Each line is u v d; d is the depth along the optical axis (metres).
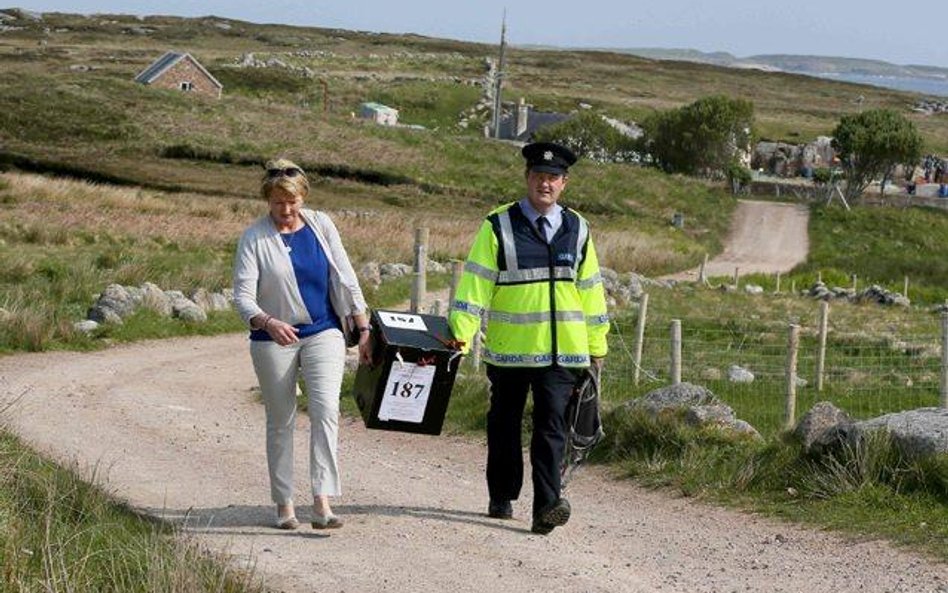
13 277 34.75
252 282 10.98
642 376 26.23
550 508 11.48
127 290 31.84
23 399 19.77
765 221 113.81
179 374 25.20
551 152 11.23
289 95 182.38
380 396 11.28
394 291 44.22
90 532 9.91
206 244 52.22
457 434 18.31
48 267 36.44
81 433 16.91
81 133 107.38
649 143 157.75
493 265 11.31
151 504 12.61
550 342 11.30
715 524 12.58
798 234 109.88
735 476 14.04
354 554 10.68
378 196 99.56
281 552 10.66
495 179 113.31
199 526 11.55
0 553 8.98
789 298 57.09
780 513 12.85
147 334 30.38
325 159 109.19
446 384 11.37
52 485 10.59
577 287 11.44
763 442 15.27
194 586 8.51
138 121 111.56
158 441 16.67
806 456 13.90
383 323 11.34
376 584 9.76
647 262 75.94
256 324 10.93
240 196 87.00
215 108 119.19
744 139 157.50
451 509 12.85
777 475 13.87
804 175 165.75
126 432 17.27
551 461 11.45
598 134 158.62
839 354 32.69
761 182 141.88
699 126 154.75
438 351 11.22
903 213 117.50
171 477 14.19
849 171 143.62
